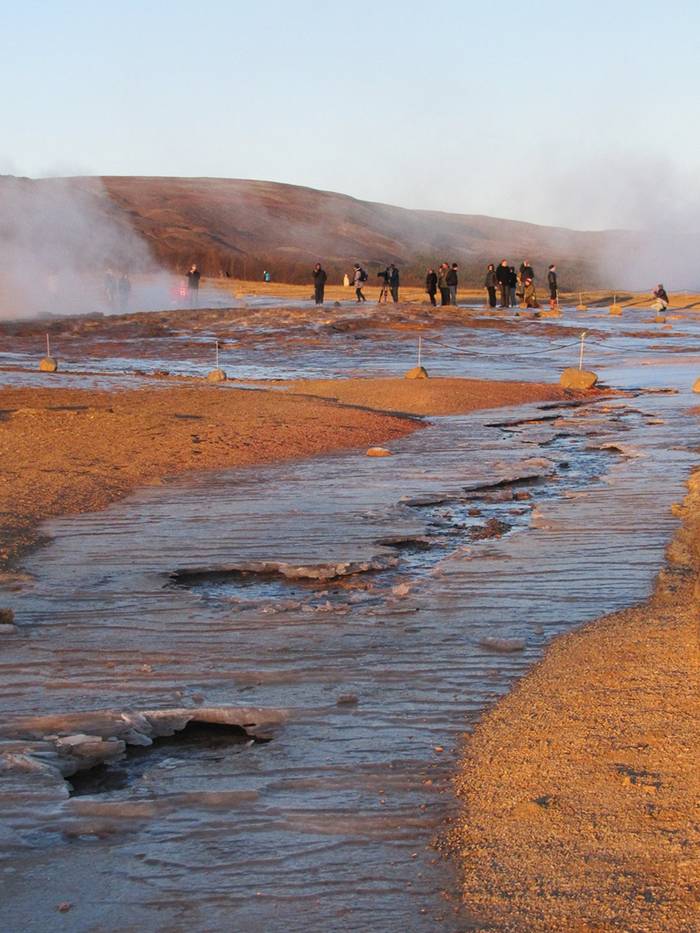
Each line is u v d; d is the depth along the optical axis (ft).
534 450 47.55
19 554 28.37
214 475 40.52
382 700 18.01
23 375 81.92
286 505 34.78
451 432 53.78
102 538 30.27
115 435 48.16
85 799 14.56
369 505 34.78
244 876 12.58
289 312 134.62
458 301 178.50
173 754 16.49
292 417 55.21
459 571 26.45
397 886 12.24
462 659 19.94
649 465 42.34
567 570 26.30
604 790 13.61
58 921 11.80
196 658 20.38
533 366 95.55
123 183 357.82
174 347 111.65
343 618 22.81
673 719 15.51
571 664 18.93
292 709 17.67
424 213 426.10
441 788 14.58
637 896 11.35
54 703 18.15
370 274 288.71
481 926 11.27
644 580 25.22
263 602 24.13
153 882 12.51
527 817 13.24
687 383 79.36
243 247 305.53
